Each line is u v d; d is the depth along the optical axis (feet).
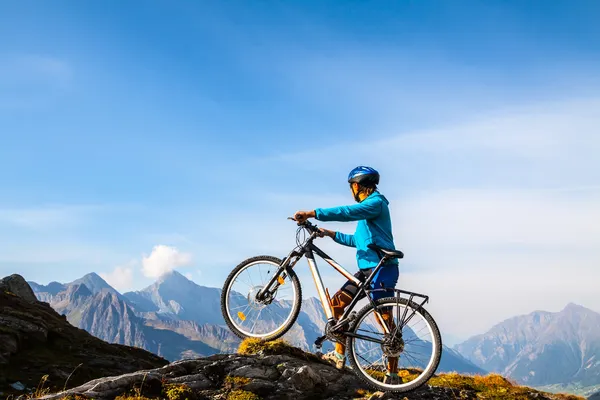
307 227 12.89
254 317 13.12
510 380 16.79
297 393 12.64
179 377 12.53
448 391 14.49
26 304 32.83
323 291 12.43
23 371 23.53
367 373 11.76
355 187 13.25
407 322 11.57
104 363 28.25
